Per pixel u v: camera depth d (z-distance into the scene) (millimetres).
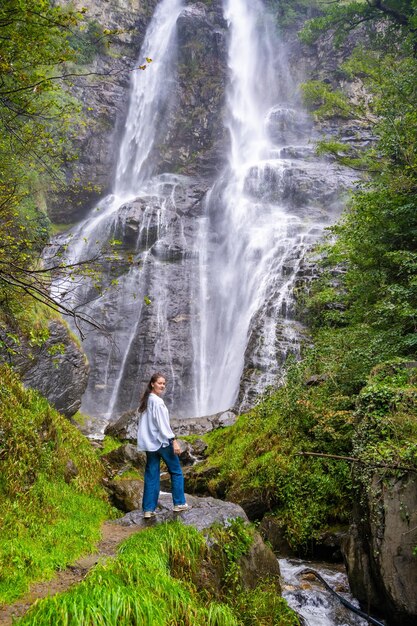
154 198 30172
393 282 11719
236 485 10734
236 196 29766
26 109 7703
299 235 24875
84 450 9578
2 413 7496
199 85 37469
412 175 12188
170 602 4734
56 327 14375
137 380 24609
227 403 22688
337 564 8352
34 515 6578
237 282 26031
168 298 26641
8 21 6336
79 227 30375
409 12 18781
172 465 6672
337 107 16703
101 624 3996
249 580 6023
